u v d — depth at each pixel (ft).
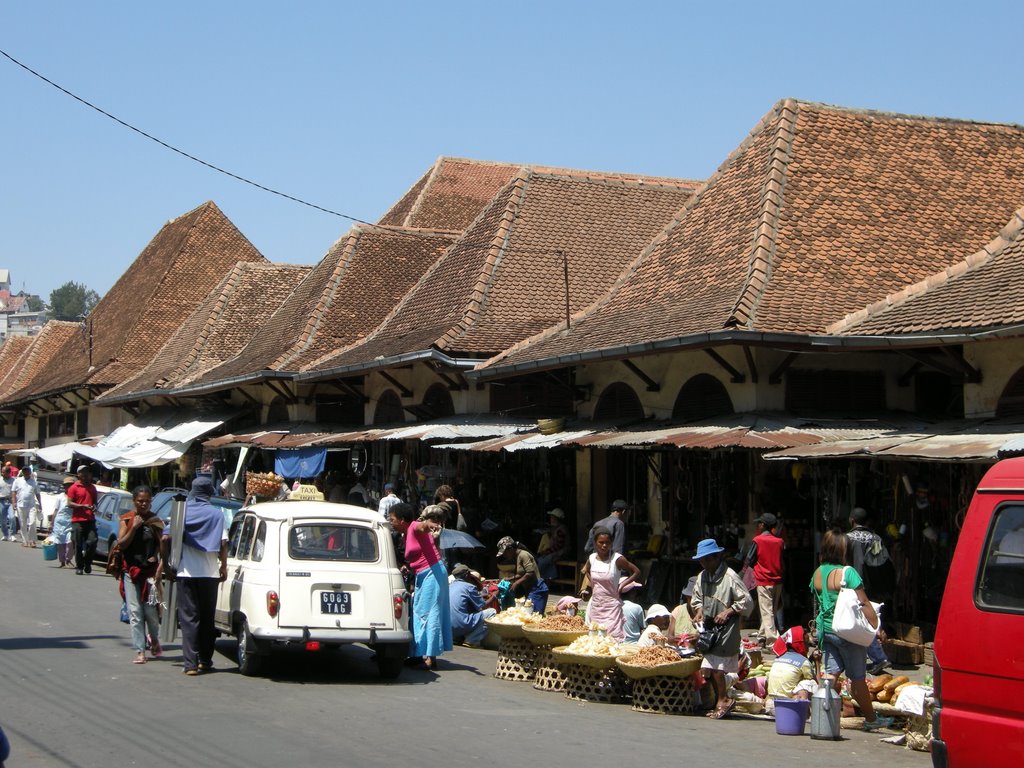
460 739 29.50
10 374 194.49
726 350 53.16
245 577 38.68
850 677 33.19
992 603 22.34
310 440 82.79
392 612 38.50
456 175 118.21
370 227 100.17
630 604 41.93
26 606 54.90
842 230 58.39
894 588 43.47
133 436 112.47
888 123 65.92
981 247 59.26
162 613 41.11
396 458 80.48
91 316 165.99
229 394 108.06
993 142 67.05
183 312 142.00
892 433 46.01
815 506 47.83
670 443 48.62
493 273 77.71
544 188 84.17
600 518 65.98
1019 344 43.50
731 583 34.83
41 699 32.89
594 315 65.51
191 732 29.19
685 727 32.94
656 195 86.28
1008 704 21.63
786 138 63.05
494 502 72.23
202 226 148.36
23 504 92.79
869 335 46.88
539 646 39.04
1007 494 22.76
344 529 39.04
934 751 23.08
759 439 46.47
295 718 31.53
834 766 28.19
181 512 38.29
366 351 81.97
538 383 70.79
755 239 57.16
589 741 29.94
